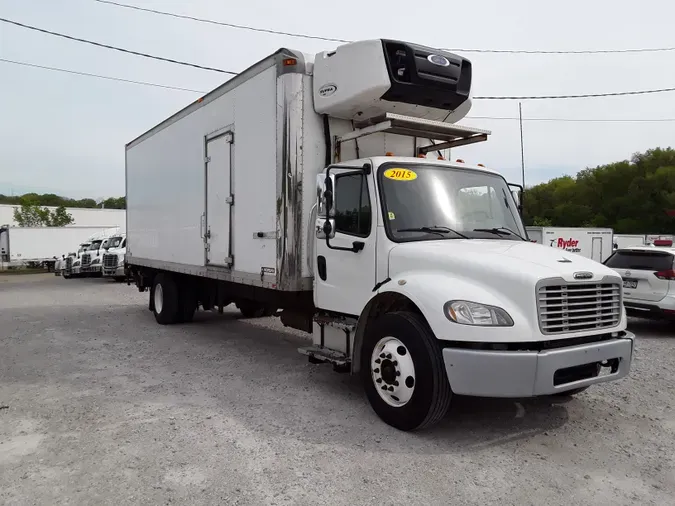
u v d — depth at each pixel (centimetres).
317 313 608
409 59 564
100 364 727
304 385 618
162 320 1046
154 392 591
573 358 426
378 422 494
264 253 646
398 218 521
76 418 506
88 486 370
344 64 577
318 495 357
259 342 882
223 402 554
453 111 634
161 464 404
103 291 1897
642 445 450
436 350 442
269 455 419
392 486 370
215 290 935
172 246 950
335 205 553
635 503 353
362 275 536
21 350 823
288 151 598
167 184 969
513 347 423
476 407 542
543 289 425
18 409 535
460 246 490
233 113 722
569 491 367
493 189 596
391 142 654
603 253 2027
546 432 476
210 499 352
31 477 385
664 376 677
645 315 989
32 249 3484
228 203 739
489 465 405
